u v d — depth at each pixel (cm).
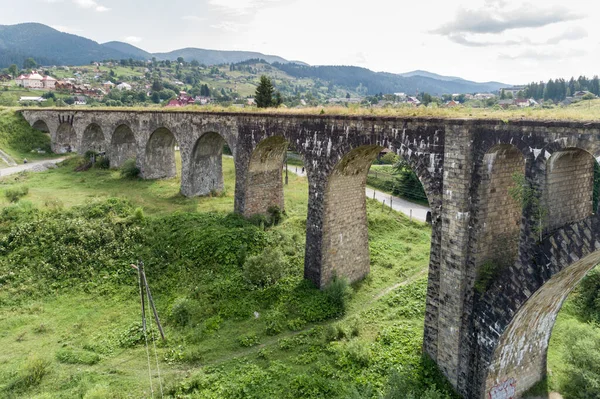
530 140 1268
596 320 2111
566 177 1317
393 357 1652
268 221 2933
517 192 1344
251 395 1460
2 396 1503
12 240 2564
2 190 3531
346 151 1964
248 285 2178
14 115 6066
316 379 1518
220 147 3597
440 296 1551
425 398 1330
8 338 1892
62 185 3856
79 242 2541
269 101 6344
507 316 1361
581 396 1553
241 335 1852
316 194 2161
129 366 1688
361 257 2397
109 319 2030
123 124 4222
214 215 2902
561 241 1235
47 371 1641
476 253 1441
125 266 2428
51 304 2169
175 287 2253
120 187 3762
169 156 4166
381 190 4978
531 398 1603
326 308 2038
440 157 1528
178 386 1523
